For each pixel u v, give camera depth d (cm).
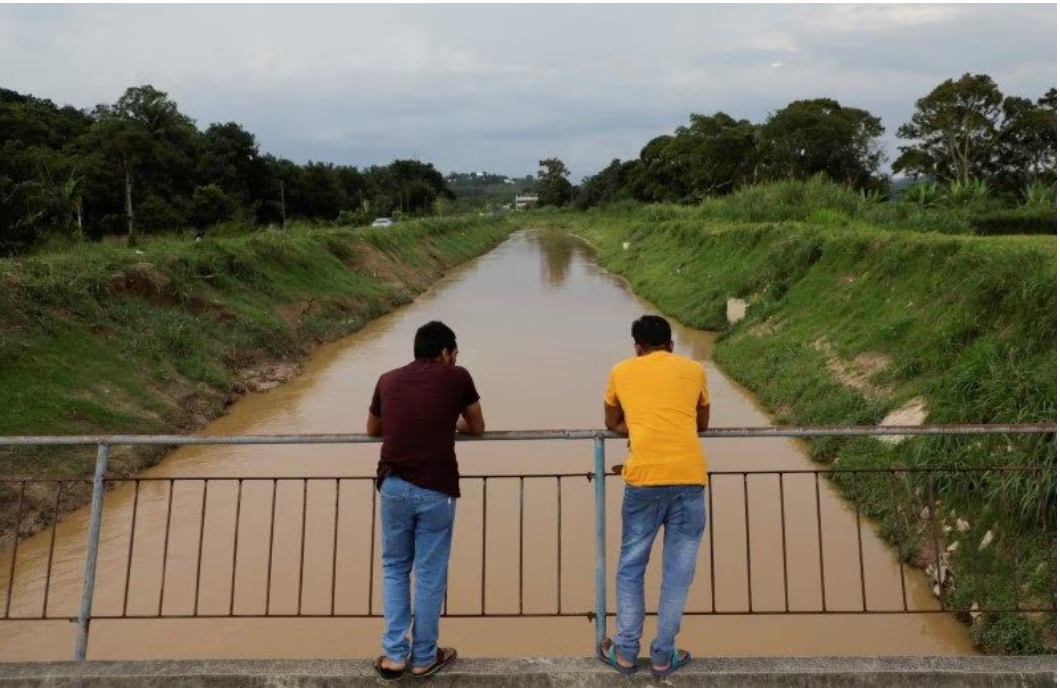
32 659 524
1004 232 2252
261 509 776
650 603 591
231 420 1117
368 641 548
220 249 1677
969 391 733
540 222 9962
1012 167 5934
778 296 1616
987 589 538
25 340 967
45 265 1161
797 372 1164
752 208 2828
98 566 656
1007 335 795
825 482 824
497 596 605
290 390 1295
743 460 909
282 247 1984
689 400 332
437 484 324
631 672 339
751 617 573
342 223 5159
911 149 6156
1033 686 332
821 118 5491
